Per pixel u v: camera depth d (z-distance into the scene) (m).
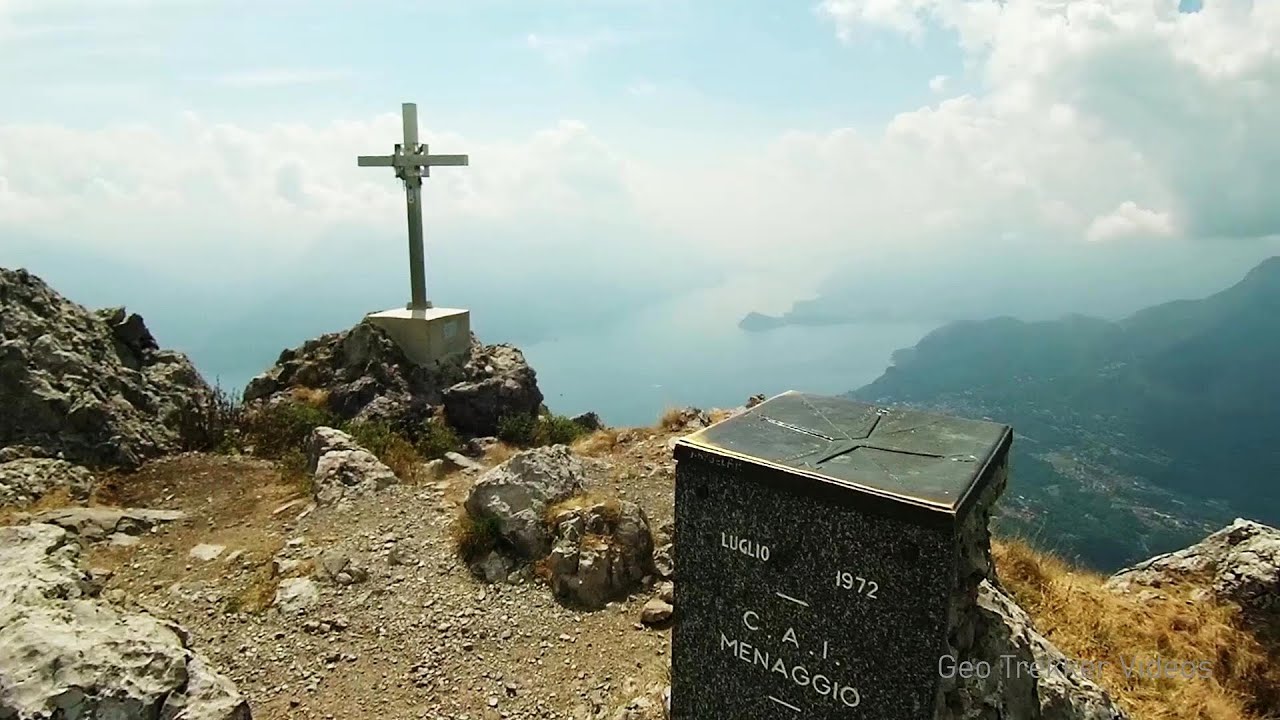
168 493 9.62
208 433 11.70
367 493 8.71
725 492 3.49
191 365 13.33
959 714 3.59
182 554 7.78
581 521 7.04
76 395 10.44
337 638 6.08
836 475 3.21
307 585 6.75
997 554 7.35
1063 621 6.54
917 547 2.97
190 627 6.28
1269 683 6.20
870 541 3.09
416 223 16.50
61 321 11.72
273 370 15.52
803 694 3.37
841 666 3.24
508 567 7.01
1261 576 7.01
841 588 3.19
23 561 5.26
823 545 3.22
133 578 7.25
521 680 5.55
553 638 6.06
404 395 14.35
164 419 11.61
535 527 7.12
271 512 8.78
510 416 14.81
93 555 7.69
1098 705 4.44
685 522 3.65
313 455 10.03
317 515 8.29
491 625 6.21
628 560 6.84
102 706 3.74
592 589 6.58
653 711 4.71
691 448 3.58
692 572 3.65
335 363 15.48
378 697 5.38
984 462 3.38
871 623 3.13
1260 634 6.73
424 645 5.97
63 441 9.98
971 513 3.43
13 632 4.04
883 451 3.52
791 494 3.27
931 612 2.98
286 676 5.62
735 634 3.55
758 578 3.43
